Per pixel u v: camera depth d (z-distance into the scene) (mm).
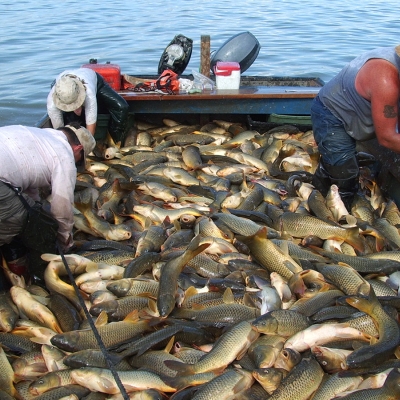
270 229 4367
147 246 4172
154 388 2982
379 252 4117
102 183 5480
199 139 6301
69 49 13578
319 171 4918
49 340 3383
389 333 3154
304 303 3551
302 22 17766
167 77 6465
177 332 3250
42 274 3965
